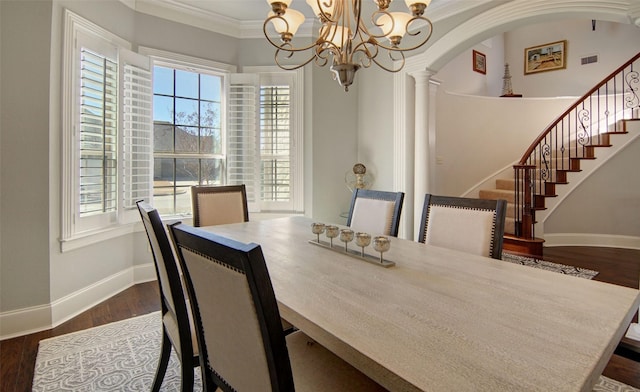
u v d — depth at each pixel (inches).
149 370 78.5
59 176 102.3
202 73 149.9
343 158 170.1
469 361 30.8
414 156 154.0
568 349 32.9
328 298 45.3
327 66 164.1
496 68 265.3
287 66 157.9
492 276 54.7
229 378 39.1
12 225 94.2
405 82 151.9
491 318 39.6
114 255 124.6
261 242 76.9
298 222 102.9
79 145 108.2
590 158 204.1
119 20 123.6
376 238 63.5
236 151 156.4
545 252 191.0
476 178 232.4
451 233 78.0
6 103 92.4
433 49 140.0
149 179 135.7
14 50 93.0
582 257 179.6
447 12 133.3
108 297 120.8
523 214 192.2
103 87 117.3
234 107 155.6
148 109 134.3
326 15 77.7
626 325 40.4
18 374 76.8
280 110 159.6
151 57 134.5
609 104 231.6
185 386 54.8
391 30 81.4
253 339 32.6
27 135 95.7
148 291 126.7
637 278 144.6
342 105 169.0
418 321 38.8
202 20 145.9
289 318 42.6
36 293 97.7
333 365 46.9
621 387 73.8
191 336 55.7
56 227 101.8
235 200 118.0
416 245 75.7
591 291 48.3
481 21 123.0
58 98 101.7
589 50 243.0
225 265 32.6
